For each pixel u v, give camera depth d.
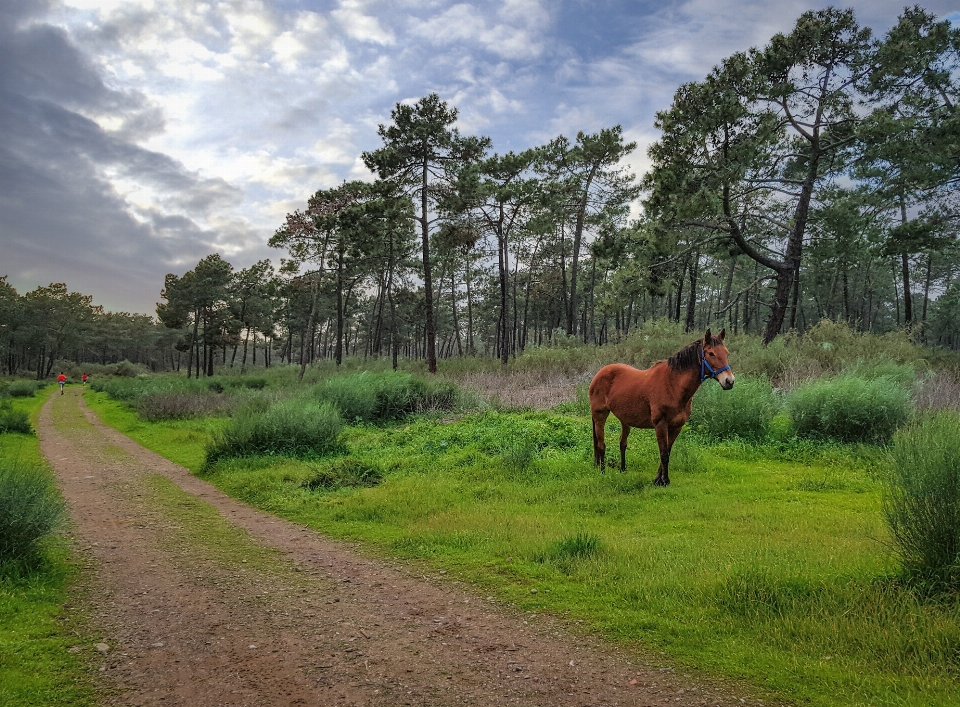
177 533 7.31
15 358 83.12
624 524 6.96
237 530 7.45
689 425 12.40
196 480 10.70
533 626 4.47
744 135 20.52
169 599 5.15
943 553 4.40
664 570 5.18
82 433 18.14
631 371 9.14
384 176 30.00
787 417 12.77
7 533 5.55
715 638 4.06
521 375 24.27
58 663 3.87
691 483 8.47
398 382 18.62
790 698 3.34
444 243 33.41
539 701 3.43
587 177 35.41
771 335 21.91
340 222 30.88
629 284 25.00
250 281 64.75
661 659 3.88
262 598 5.18
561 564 5.59
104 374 79.00
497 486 8.97
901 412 10.18
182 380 42.81
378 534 7.07
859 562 4.94
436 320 64.44
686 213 21.73
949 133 19.08
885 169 23.48
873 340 18.41
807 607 4.30
